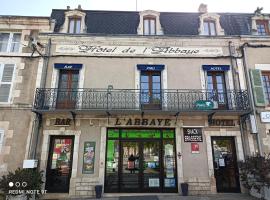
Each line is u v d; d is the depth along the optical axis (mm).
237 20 9891
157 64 8656
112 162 7859
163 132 8203
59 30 9070
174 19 9898
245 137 7996
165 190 7645
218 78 8844
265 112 8102
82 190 7324
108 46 8852
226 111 7703
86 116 8008
